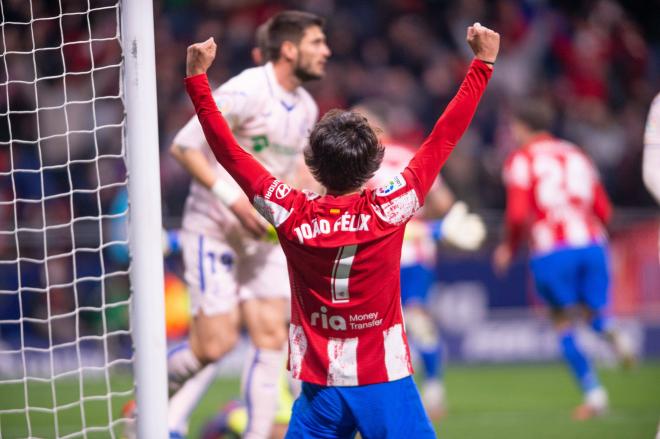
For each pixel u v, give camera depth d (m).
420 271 23.75
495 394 26.91
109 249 29.27
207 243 15.18
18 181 34.03
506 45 44.81
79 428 20.88
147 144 11.10
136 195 11.10
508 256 24.14
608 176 42.47
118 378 28.95
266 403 14.88
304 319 10.23
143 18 11.07
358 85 41.78
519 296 33.09
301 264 10.12
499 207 39.12
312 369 10.09
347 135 10.10
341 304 9.99
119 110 36.53
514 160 24.00
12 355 28.67
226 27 42.47
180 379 15.36
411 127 40.66
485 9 45.59
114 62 36.94
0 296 28.73
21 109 35.12
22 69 35.22
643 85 46.06
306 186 17.62
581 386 23.09
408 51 44.09
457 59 44.31
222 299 15.07
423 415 10.20
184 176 36.66
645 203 42.25
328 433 10.13
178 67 40.66
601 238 24.14
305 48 14.81
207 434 16.34
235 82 14.63
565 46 45.19
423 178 10.18
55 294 29.09
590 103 44.09
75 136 35.91
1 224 30.30
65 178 34.81
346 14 44.66
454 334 32.72
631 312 32.97
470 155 39.72
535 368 32.12
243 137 14.95
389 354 10.05
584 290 23.94
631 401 25.41
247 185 10.39
